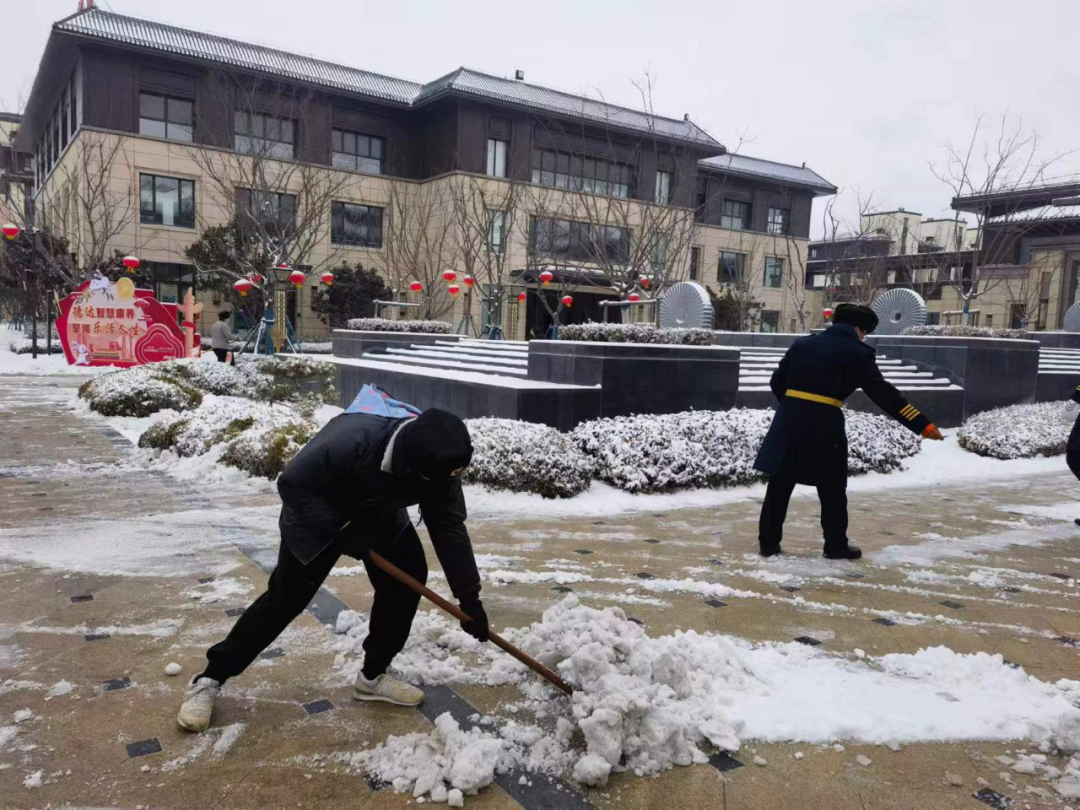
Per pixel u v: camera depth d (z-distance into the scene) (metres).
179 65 25.17
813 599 3.91
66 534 4.69
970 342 11.74
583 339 8.89
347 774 2.20
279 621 2.47
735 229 36.19
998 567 4.61
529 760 2.29
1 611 3.42
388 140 29.77
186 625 3.29
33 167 38.44
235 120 25.44
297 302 28.31
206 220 26.16
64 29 22.86
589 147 29.86
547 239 26.92
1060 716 2.58
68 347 16.28
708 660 2.92
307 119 26.61
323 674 2.83
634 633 2.82
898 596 4.00
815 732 2.51
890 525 5.71
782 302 38.06
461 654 3.02
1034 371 12.40
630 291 19.09
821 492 4.64
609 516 5.71
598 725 2.26
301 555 2.26
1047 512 6.31
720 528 5.43
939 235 43.56
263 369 11.76
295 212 23.02
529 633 3.10
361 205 29.22
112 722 2.45
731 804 2.12
